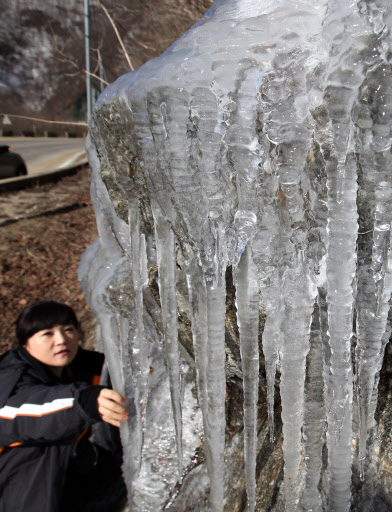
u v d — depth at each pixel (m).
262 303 1.18
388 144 0.81
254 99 0.92
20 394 1.75
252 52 0.89
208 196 1.04
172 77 0.98
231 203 1.06
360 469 1.15
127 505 1.98
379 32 0.77
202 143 1.00
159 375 2.05
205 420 1.26
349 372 1.00
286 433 1.16
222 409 1.21
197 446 1.80
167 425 1.91
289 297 1.05
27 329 1.91
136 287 1.38
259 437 1.57
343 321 0.96
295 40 0.86
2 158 10.59
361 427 1.05
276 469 1.45
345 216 0.90
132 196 1.36
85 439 2.04
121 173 1.33
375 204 0.88
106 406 1.66
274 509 1.36
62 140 21.02
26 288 5.02
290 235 1.00
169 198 1.13
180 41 1.11
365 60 0.78
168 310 1.28
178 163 1.05
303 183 0.96
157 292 1.45
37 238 6.28
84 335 3.71
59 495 1.83
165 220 1.19
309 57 0.86
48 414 1.68
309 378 1.14
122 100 1.15
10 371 1.87
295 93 0.88
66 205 7.95
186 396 1.92
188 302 1.40
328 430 1.07
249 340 1.13
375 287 0.94
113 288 1.60
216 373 1.17
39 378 1.91
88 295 1.95
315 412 1.16
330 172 0.89
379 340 0.98
